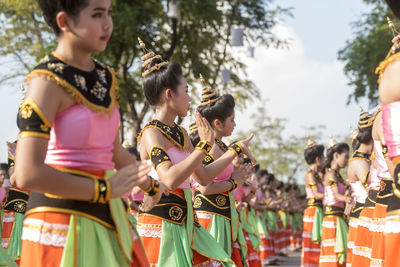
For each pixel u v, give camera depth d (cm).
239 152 443
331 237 928
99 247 262
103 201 253
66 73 253
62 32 261
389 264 291
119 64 2008
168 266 402
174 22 1981
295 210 1892
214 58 2183
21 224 764
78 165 257
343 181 953
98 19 258
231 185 514
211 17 2003
